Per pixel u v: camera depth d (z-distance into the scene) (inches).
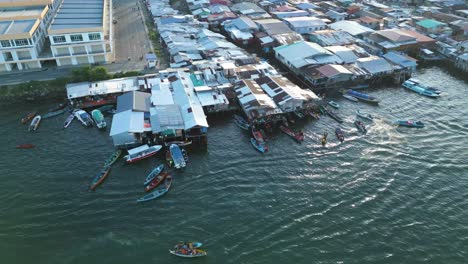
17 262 2383.1
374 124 4005.9
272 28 6082.7
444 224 2736.2
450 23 6525.6
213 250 2477.9
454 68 5482.3
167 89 4249.5
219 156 3440.0
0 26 4773.6
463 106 4456.2
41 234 2591.0
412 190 3058.6
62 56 4736.7
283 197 2952.8
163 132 3597.4
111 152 3462.1
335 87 4776.1
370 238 2600.9
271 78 4547.2
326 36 5841.5
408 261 2434.8
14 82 4387.3
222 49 5329.7
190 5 7544.3
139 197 2925.7
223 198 2930.6
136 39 5856.3
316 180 3149.6
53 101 4311.0
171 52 5123.0
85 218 2721.5
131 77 4549.7
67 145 3545.8
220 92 4266.7
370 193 3014.3
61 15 5423.2
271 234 2613.2
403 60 5216.5
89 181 3088.1
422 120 4116.6
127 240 2544.3
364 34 6072.8
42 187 3014.3
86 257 2420.0
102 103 4215.1
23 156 3378.4
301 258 2436.0
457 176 3233.3
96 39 4805.6
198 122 3639.3
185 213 2778.1
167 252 2456.9
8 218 2711.6
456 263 2433.6
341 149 3572.8
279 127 3929.6
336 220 2746.1
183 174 3189.0
